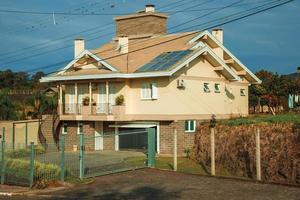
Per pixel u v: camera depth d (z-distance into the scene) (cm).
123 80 3544
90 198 1606
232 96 3950
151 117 3425
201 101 3572
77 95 3869
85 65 3903
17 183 2005
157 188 1738
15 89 7838
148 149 2309
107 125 3684
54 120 3962
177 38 3969
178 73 3400
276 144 1944
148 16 4409
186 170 2322
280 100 5400
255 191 1605
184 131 3397
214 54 3600
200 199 1511
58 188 1839
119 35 4412
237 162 2192
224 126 2405
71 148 3878
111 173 2112
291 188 1641
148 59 3644
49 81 3916
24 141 3788
